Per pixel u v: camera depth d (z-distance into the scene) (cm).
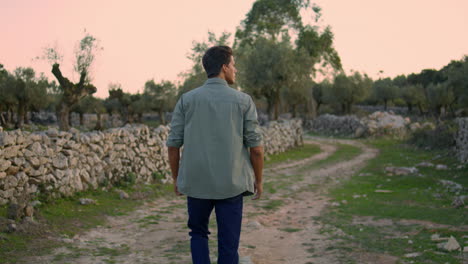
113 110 4934
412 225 567
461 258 376
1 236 430
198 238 219
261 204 837
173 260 402
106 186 832
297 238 521
